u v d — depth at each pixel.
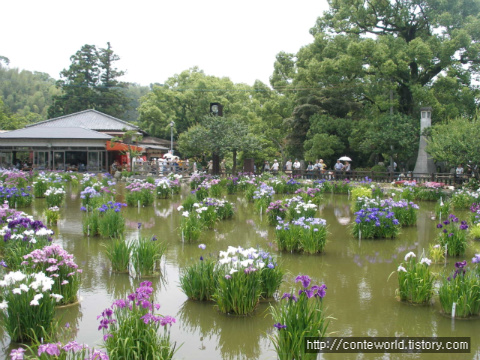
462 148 16.84
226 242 9.95
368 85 26.42
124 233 10.55
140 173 27.14
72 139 30.72
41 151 31.16
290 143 31.67
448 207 13.88
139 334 4.27
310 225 9.14
